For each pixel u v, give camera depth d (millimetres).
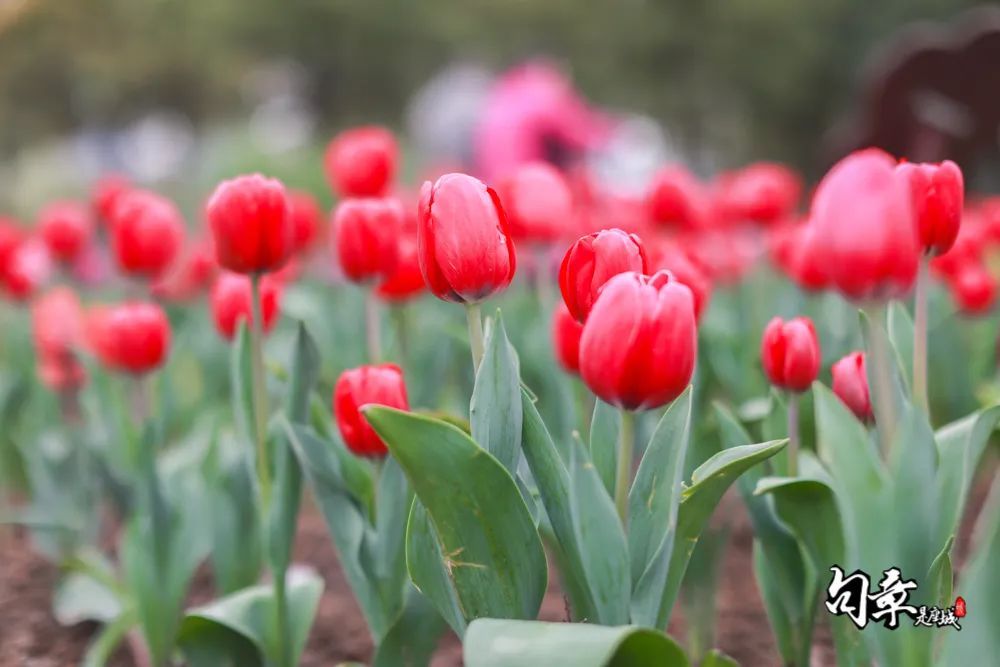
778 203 3932
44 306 3852
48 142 39469
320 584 2285
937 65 4672
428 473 1441
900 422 1617
